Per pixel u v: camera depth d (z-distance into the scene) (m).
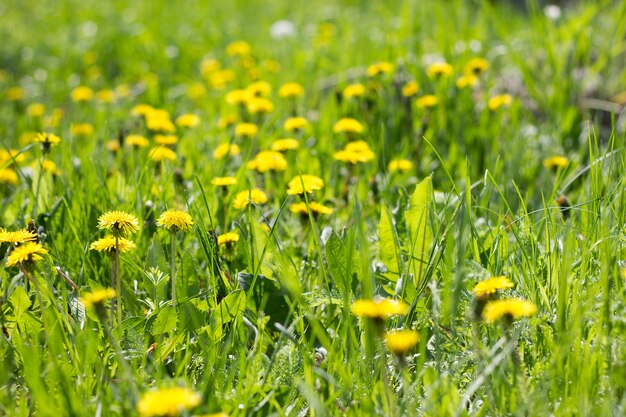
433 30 5.53
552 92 4.33
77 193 2.79
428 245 2.22
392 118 3.91
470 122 3.86
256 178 3.25
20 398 1.66
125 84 6.17
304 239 2.59
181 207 2.91
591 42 4.69
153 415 1.29
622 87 4.55
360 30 6.38
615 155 2.65
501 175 3.25
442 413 1.57
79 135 4.10
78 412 1.52
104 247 1.96
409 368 1.79
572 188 3.16
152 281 2.11
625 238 1.92
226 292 2.12
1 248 2.12
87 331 1.83
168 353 1.88
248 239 2.32
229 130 3.95
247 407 1.67
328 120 3.89
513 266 2.06
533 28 4.81
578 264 2.03
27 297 1.99
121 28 7.51
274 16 8.30
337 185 3.27
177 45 6.83
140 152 3.50
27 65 7.18
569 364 1.66
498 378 1.62
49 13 9.31
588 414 1.54
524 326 1.76
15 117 5.39
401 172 3.27
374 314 1.54
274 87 5.05
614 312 1.71
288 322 2.11
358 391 1.69
